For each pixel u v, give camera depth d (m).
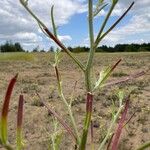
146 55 57.16
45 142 8.35
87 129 1.59
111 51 88.75
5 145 1.19
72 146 8.07
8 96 1.19
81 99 13.46
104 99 13.42
